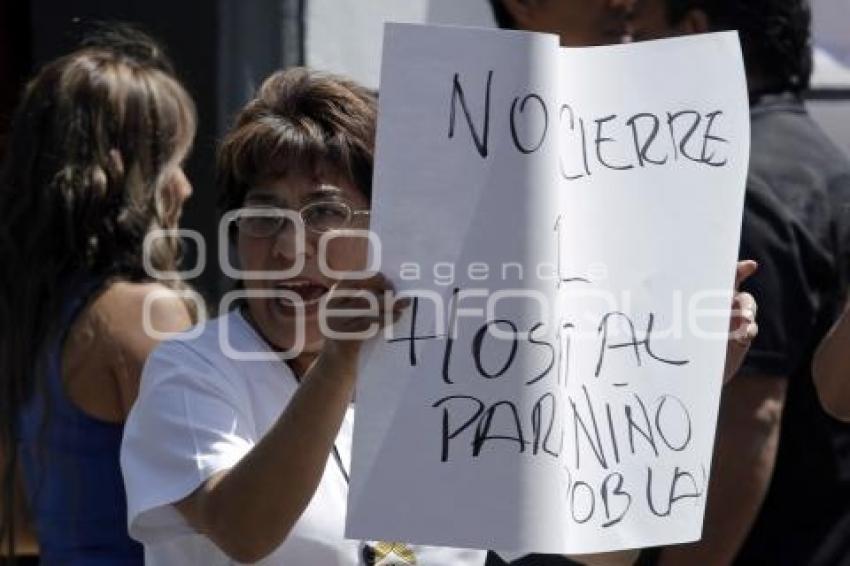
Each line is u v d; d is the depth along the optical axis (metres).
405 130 8.05
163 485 8.61
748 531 10.95
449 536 8.03
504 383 8.09
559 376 8.20
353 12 16.09
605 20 12.06
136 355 10.84
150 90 11.59
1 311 11.16
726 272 8.50
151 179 11.52
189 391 8.77
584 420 8.43
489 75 8.10
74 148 11.33
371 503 8.02
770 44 11.62
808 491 11.06
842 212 11.07
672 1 11.81
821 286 10.97
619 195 8.55
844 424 11.03
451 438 8.05
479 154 8.09
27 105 11.59
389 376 8.03
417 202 8.05
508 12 12.41
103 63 11.61
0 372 11.09
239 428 8.74
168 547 8.88
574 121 8.55
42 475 10.93
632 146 8.57
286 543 8.77
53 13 16.72
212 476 8.46
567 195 8.51
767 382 10.78
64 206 11.16
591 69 8.59
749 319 9.34
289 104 9.02
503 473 8.07
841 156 11.47
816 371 10.64
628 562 10.96
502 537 8.05
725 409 10.88
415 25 8.06
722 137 8.56
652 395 8.48
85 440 10.88
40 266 11.12
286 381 9.00
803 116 11.70
